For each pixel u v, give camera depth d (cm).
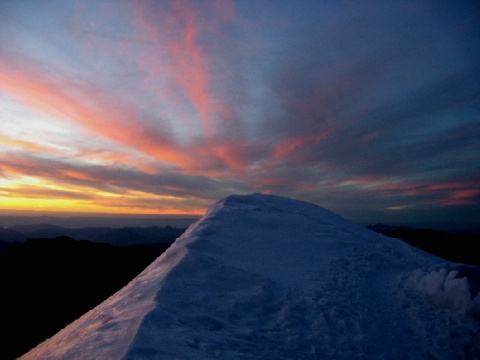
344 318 504
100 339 416
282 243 785
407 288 641
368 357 425
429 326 512
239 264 637
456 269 617
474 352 450
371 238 981
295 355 410
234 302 503
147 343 361
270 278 597
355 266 724
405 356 445
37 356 608
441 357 445
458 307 538
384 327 508
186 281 536
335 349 429
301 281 612
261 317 485
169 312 448
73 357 394
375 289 639
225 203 1059
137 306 486
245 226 852
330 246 820
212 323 448
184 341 385
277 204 1151
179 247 678
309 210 1148
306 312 508
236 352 390
